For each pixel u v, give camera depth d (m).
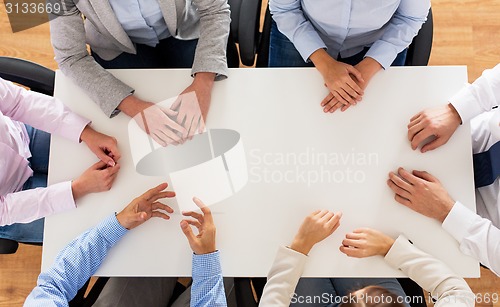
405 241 1.23
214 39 1.38
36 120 1.35
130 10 1.36
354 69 1.34
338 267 1.24
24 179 1.51
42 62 2.04
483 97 1.29
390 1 1.29
